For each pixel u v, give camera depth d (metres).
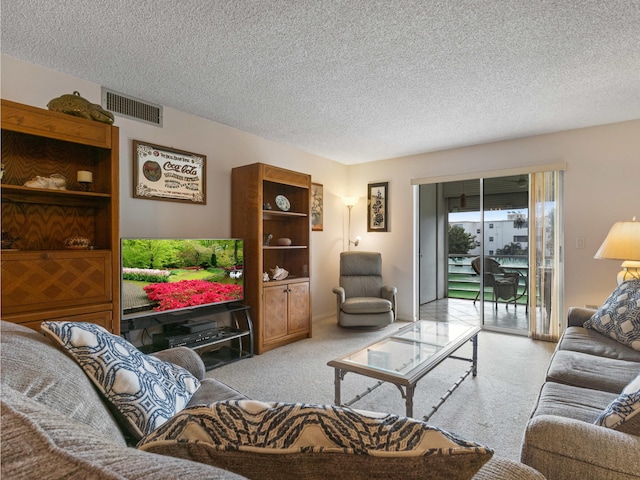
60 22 2.00
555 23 1.99
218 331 3.21
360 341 3.93
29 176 2.38
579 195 3.81
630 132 3.57
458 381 2.56
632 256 2.75
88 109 2.27
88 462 0.38
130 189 3.00
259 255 3.56
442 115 3.44
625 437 1.00
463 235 5.91
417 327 2.98
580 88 2.84
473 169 4.49
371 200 5.37
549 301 3.93
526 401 2.43
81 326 1.14
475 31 2.07
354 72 2.59
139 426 1.07
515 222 4.33
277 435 0.63
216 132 3.67
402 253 5.09
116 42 2.21
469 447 0.56
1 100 1.94
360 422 0.63
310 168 4.90
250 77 2.67
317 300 5.06
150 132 3.12
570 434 1.02
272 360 3.31
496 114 3.42
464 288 5.97
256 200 3.59
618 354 2.06
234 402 0.70
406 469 0.58
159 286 2.86
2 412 0.44
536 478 0.79
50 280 2.11
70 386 0.90
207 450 0.64
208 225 3.59
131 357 1.23
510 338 4.05
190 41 2.20
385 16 1.94
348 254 4.93
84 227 2.61
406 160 5.05
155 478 0.38
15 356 0.86
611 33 2.08
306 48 2.27
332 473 0.61
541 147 4.03
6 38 2.16
